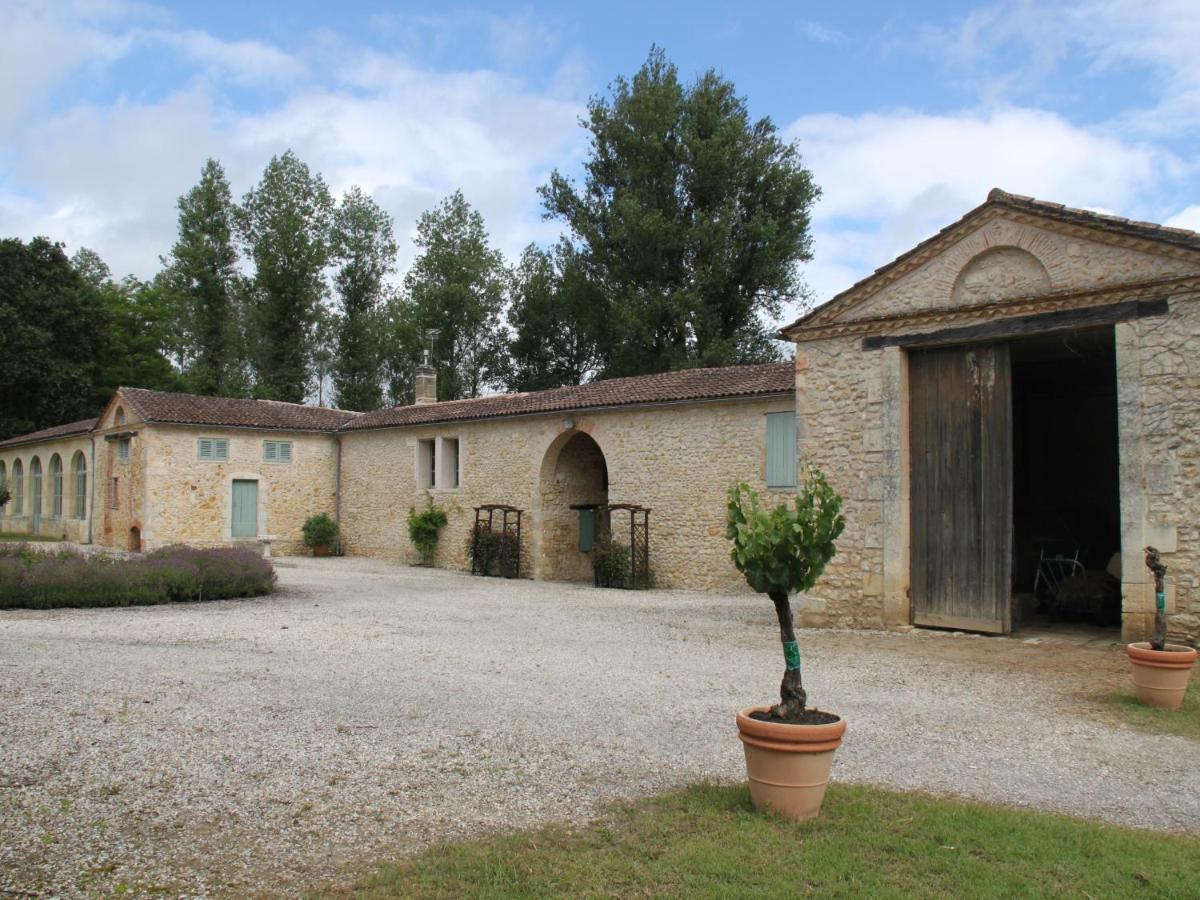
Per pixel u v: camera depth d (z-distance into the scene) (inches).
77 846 150.0
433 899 132.4
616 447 672.4
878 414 419.2
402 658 328.8
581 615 478.6
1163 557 339.3
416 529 826.2
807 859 145.5
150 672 283.4
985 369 398.3
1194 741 227.6
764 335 1155.3
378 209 1550.2
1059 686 289.9
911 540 416.8
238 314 1466.5
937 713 253.6
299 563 828.6
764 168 1142.3
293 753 202.8
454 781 186.5
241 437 904.9
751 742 165.5
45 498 1125.7
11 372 1299.2
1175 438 338.0
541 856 147.5
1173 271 340.8
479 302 1528.1
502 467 766.5
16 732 209.5
